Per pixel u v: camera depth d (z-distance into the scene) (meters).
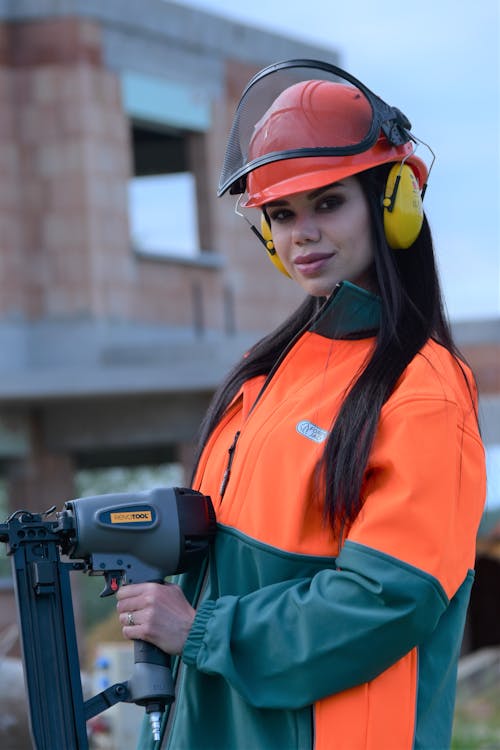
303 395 3.88
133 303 19.62
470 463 3.65
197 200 21.16
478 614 18.19
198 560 4.05
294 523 3.67
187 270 20.52
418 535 3.44
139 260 19.83
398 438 3.54
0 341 18.52
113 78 19.73
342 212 3.85
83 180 19.16
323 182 3.77
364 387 3.68
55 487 18.17
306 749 3.55
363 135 3.83
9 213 19.00
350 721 3.51
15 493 18.03
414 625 3.41
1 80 19.23
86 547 3.74
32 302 19.08
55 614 3.74
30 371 17.31
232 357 19.45
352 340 3.92
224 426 4.27
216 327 20.83
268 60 22.28
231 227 21.36
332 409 3.78
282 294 21.97
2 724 7.98
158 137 23.14
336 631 3.45
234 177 3.97
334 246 3.86
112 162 19.59
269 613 3.56
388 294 3.82
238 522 3.82
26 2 19.34
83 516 3.74
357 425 3.60
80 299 19.03
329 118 3.86
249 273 21.58
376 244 3.86
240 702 3.73
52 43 19.31
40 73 19.31
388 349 3.74
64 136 19.23
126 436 18.03
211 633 3.60
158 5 20.45
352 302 3.87
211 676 3.85
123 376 17.33
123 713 9.27
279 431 3.82
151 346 18.88
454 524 3.53
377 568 3.41
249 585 3.77
